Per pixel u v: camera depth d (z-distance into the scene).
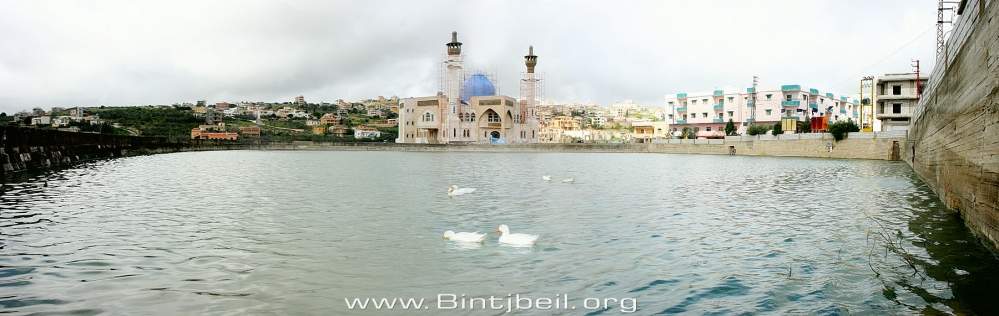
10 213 21.62
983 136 15.16
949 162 22.30
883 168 50.94
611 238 17.61
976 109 16.19
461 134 133.88
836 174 44.34
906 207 23.91
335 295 11.66
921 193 29.27
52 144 49.53
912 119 52.16
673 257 15.04
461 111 135.50
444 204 25.98
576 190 32.84
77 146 56.88
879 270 13.52
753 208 24.67
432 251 15.62
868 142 70.25
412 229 19.16
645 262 14.48
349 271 13.47
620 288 12.28
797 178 41.16
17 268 13.30
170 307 10.80
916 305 11.02
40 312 10.40
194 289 11.92
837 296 11.65
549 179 39.03
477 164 66.12
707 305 11.20
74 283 12.20
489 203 26.42
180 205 24.83
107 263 13.92
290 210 23.58
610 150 116.06
